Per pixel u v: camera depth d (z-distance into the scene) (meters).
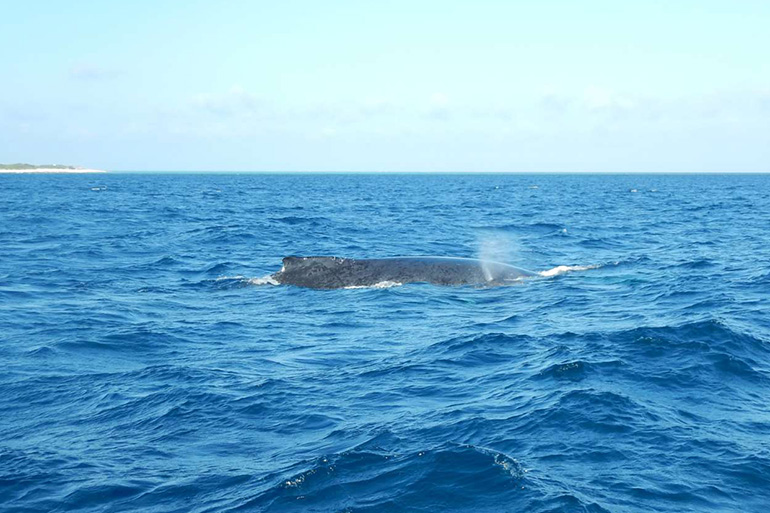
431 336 17.14
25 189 111.31
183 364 14.98
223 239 39.06
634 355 14.58
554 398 12.05
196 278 26.31
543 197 100.44
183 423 11.48
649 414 11.34
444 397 12.58
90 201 78.19
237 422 11.50
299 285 23.94
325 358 15.41
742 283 23.55
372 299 21.48
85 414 11.98
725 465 9.56
